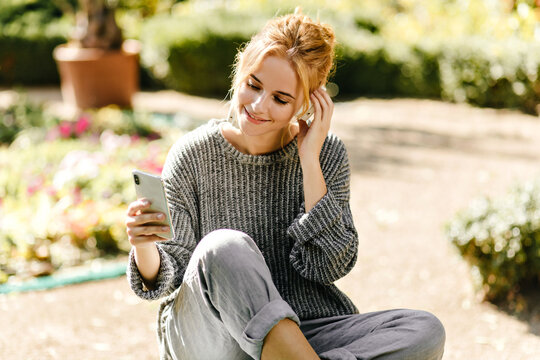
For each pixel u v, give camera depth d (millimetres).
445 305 3758
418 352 1781
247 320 1698
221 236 1755
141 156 6367
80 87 9383
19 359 3016
